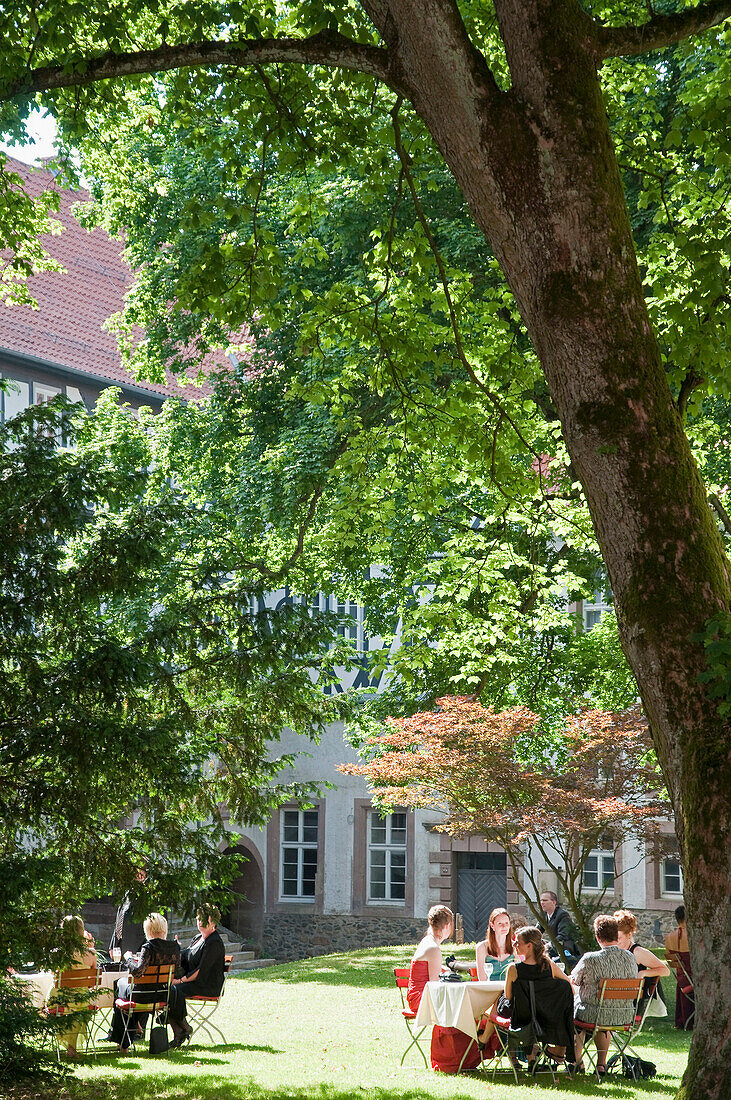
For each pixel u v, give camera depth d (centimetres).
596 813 1159
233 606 1022
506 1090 815
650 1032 1124
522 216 522
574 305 510
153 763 805
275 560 1648
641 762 1225
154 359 1750
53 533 852
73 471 859
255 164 1532
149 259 1717
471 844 2306
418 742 1255
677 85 1291
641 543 495
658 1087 844
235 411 1725
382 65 596
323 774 2439
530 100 522
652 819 1212
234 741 1016
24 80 732
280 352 1644
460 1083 843
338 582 1703
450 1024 884
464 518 1550
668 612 485
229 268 837
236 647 1034
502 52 884
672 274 857
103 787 813
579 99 520
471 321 1037
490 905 2305
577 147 516
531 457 1172
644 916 2059
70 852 808
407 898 2342
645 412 504
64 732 771
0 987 737
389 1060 952
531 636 1617
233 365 2473
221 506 1656
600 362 506
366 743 1716
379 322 935
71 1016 760
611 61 961
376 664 1234
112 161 1272
